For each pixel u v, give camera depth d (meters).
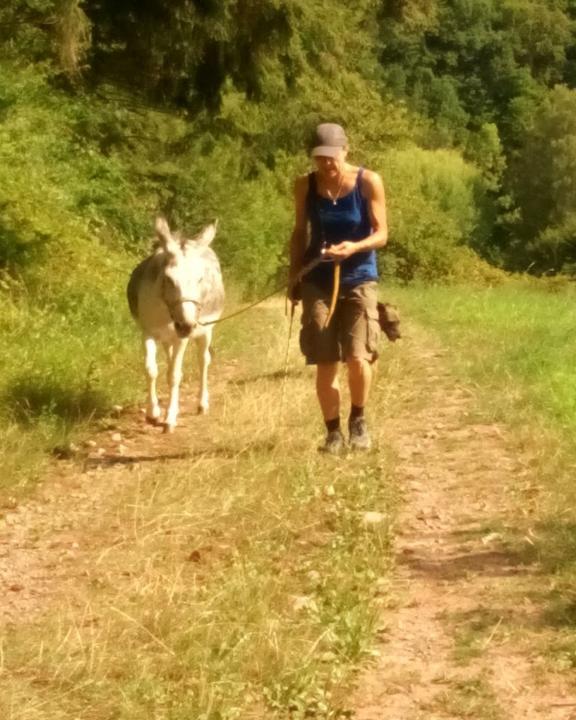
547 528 7.69
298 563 7.18
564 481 8.77
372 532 7.71
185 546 7.50
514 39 106.38
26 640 6.04
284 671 5.58
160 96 27.44
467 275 47.53
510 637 6.06
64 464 9.89
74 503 8.78
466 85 104.44
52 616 6.40
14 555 7.61
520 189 85.75
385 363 14.15
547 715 5.29
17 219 18.00
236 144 32.66
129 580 7.00
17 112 21.56
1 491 8.91
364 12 29.30
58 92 24.77
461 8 103.94
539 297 27.53
